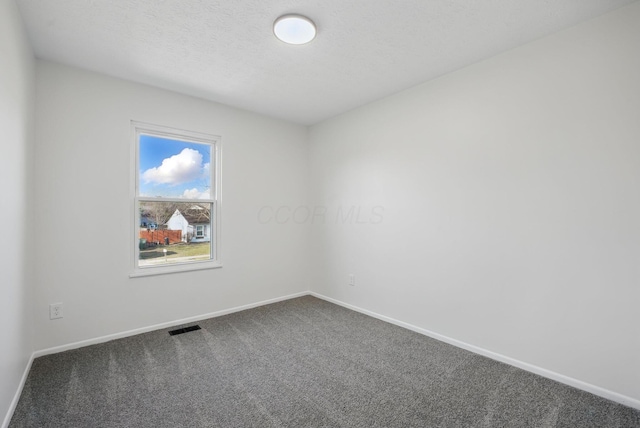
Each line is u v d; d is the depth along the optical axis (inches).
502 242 93.0
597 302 76.0
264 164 150.8
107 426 64.6
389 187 126.8
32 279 90.6
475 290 99.5
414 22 78.3
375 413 69.5
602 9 72.9
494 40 86.3
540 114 85.0
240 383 81.2
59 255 97.5
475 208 99.3
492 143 95.0
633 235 71.1
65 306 98.6
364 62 98.9
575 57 79.0
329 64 100.2
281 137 157.5
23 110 77.8
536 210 86.0
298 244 164.2
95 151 104.3
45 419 66.2
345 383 81.5
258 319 129.9
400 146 122.3
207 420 66.8
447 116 106.7
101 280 105.3
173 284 122.0
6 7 61.9
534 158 86.1
